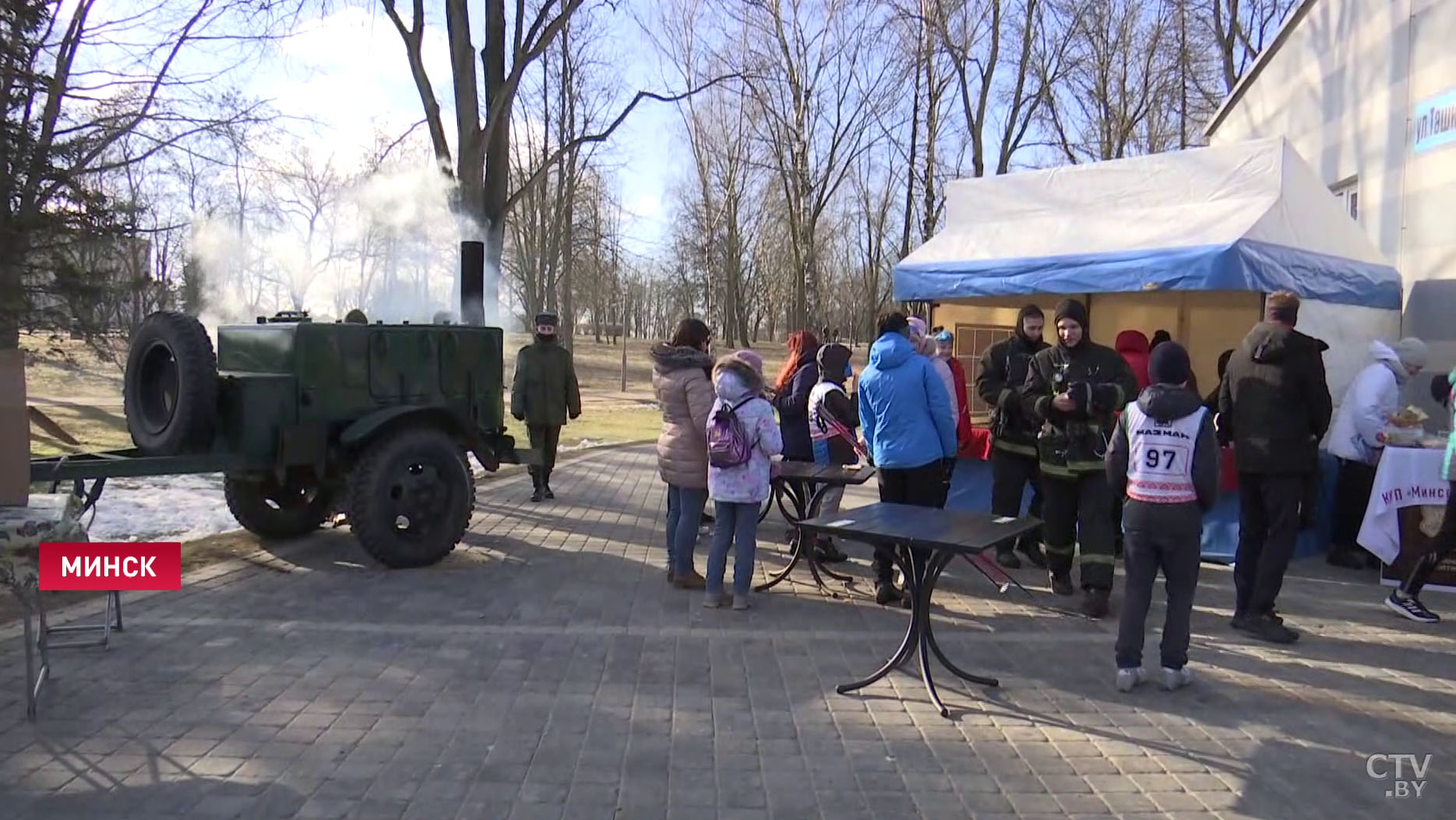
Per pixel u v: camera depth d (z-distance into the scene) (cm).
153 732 382
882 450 596
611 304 4978
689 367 604
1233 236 691
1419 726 406
